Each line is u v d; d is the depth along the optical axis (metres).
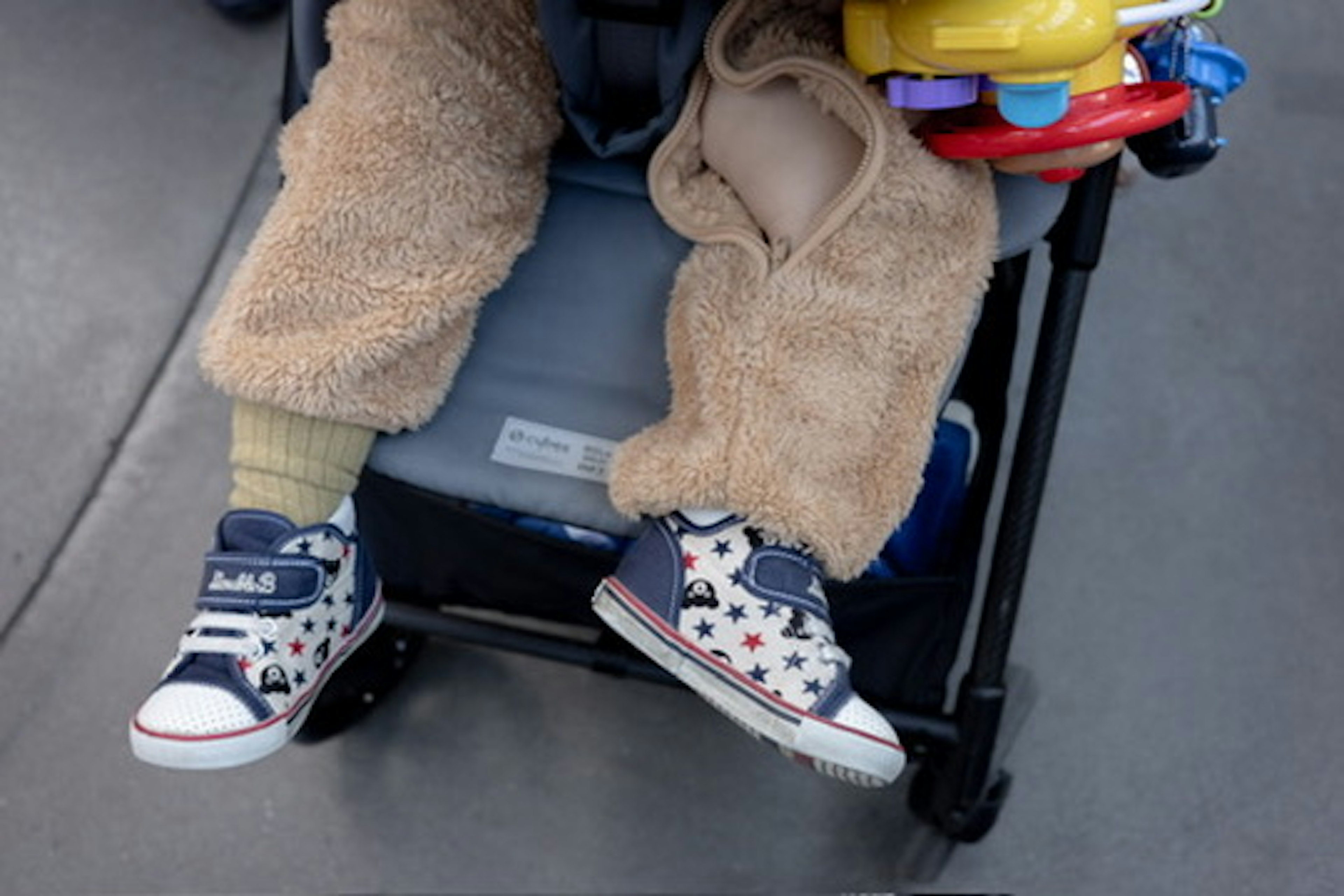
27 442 1.44
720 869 1.29
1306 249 1.49
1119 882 1.26
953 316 0.89
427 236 0.89
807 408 0.87
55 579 1.39
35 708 1.34
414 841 1.30
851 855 1.29
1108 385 1.44
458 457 0.91
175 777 1.31
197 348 1.37
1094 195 0.95
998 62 0.78
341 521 0.92
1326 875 1.26
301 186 0.90
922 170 0.86
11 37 1.62
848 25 0.84
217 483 1.43
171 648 1.36
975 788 1.12
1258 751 1.30
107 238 1.52
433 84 0.90
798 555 0.89
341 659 0.96
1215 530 1.38
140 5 1.63
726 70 0.89
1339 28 1.56
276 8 1.62
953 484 1.05
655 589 0.89
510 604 1.06
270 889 1.28
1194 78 0.95
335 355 0.87
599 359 0.93
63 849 1.29
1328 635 1.34
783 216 0.90
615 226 0.95
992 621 1.06
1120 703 1.32
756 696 0.89
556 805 1.31
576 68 0.90
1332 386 1.44
